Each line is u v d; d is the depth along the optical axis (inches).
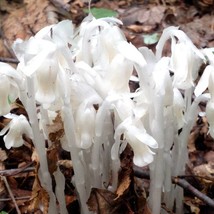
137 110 5.3
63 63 5.4
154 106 5.3
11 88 5.4
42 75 4.9
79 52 5.8
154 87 5.3
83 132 5.5
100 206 6.2
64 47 5.0
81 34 5.9
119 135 5.4
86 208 6.1
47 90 5.0
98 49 5.6
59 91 5.2
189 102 6.1
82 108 5.4
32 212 7.0
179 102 5.9
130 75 5.4
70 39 5.5
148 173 6.9
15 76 5.1
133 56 5.0
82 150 6.0
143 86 5.2
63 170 7.1
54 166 5.9
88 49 5.7
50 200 6.1
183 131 6.1
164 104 5.4
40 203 6.8
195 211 7.3
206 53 5.5
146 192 7.2
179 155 6.3
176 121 6.0
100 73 5.5
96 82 5.3
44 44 4.9
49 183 6.0
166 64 5.3
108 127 5.9
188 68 5.4
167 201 6.4
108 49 5.5
